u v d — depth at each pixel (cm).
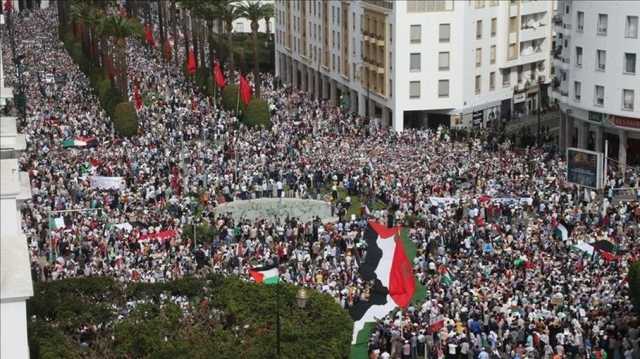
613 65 12631
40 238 9100
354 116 15588
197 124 14050
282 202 10862
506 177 11288
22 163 11288
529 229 9362
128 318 5953
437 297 7712
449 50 15225
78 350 5653
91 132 13450
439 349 7088
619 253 8619
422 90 15288
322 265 8588
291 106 15975
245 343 5731
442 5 15050
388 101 15500
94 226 9456
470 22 15338
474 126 15550
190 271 8250
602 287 7719
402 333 7288
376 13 15550
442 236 9269
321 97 18538
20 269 3975
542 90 17038
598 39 12750
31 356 5588
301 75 19412
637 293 7306
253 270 8256
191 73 17038
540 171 11575
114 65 16362
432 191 10794
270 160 12081
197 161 11906
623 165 12512
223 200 10869
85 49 17988
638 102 12506
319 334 5894
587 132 13612
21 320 3903
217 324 5969
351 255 8906
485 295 7575
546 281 7800
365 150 12688
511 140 14250
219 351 5628
